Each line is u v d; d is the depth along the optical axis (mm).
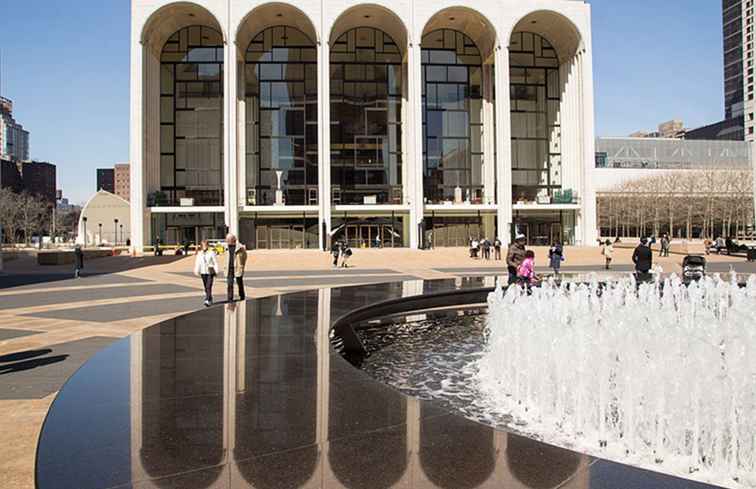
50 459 3051
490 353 7684
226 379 4898
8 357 8320
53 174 143250
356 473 2801
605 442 4602
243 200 47594
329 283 21141
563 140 51375
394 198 50125
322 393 4395
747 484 3811
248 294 17094
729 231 75625
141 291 18312
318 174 45500
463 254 39188
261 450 3152
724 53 135375
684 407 4766
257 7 44656
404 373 7254
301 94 49906
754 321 7707
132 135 44344
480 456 2990
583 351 5289
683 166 93125
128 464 2967
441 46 51250
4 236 81500
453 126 51375
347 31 50094
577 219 49094
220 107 49438
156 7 44250
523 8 46906
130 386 4688
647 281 16875
